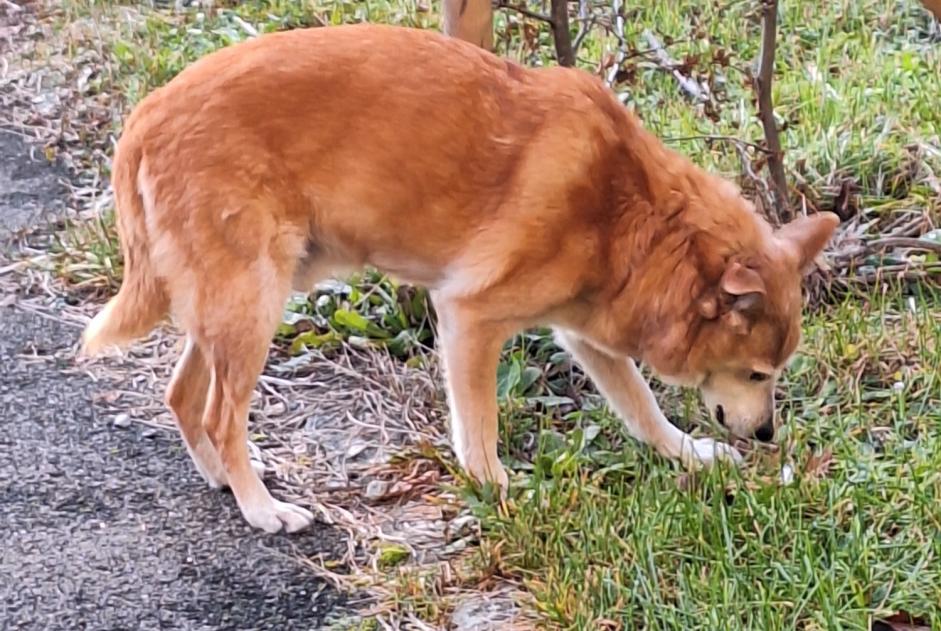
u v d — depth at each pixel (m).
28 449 2.85
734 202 2.69
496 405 2.73
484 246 2.67
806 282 3.12
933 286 3.12
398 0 4.18
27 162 3.73
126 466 2.82
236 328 2.63
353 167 2.65
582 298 2.71
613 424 2.88
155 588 2.59
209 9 4.31
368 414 2.94
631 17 4.00
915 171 3.40
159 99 2.64
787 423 2.82
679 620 2.46
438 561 2.63
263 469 2.80
